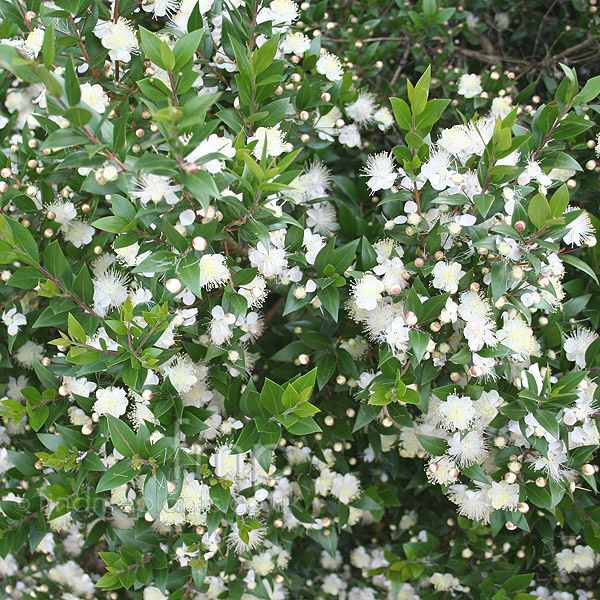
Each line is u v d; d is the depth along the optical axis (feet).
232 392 1.55
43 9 1.53
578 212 1.35
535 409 1.40
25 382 1.78
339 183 1.80
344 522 1.69
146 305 1.43
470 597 1.79
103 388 1.54
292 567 1.97
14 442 1.82
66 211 1.60
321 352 1.60
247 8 1.63
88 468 1.47
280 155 1.58
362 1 2.11
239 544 1.60
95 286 1.51
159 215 1.35
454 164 1.49
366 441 1.81
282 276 1.54
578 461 1.46
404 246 1.60
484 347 1.42
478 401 1.48
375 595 1.94
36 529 1.63
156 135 1.43
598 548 1.59
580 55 2.15
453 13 2.05
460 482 1.63
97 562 2.09
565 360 1.59
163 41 1.21
